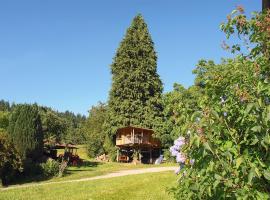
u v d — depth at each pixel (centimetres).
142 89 4656
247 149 373
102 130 4897
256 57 425
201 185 379
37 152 2645
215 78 416
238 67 412
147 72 4722
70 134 6506
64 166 2467
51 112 4231
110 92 4725
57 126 4144
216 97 402
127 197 1180
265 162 362
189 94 475
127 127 4294
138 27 4900
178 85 486
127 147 4578
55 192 1495
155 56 4853
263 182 372
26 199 1344
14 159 2183
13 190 1658
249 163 358
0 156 2108
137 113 4541
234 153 369
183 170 429
